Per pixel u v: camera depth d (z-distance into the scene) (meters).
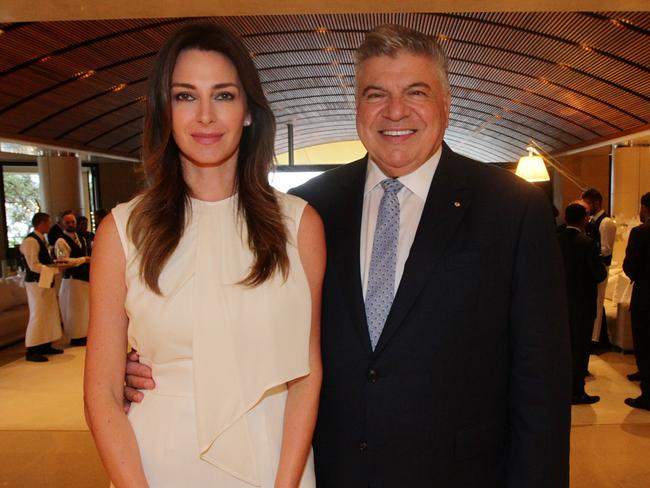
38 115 9.23
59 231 7.03
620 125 10.39
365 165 1.66
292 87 11.57
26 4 3.72
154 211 1.26
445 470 1.39
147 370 1.29
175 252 1.27
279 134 16.25
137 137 12.17
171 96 1.26
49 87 8.34
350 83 11.41
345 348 1.44
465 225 1.44
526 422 1.38
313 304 1.37
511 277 1.41
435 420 1.38
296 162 18.77
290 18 7.56
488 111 12.45
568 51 7.88
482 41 8.20
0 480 3.51
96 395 1.20
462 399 1.40
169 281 1.24
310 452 1.40
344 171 1.71
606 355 6.17
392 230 1.50
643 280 4.48
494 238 1.41
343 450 1.45
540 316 1.37
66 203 11.54
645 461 3.61
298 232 1.35
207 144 1.26
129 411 1.30
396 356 1.39
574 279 4.68
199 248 1.27
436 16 7.31
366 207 1.59
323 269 1.39
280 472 1.27
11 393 5.28
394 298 1.42
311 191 1.70
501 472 1.46
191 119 1.25
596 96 9.38
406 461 1.40
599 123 10.71
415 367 1.39
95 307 1.23
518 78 9.69
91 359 1.22
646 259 4.46
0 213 13.41
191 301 1.24
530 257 1.39
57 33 6.80
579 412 4.52
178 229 1.26
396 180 1.54
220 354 1.23
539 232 1.40
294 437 1.29
